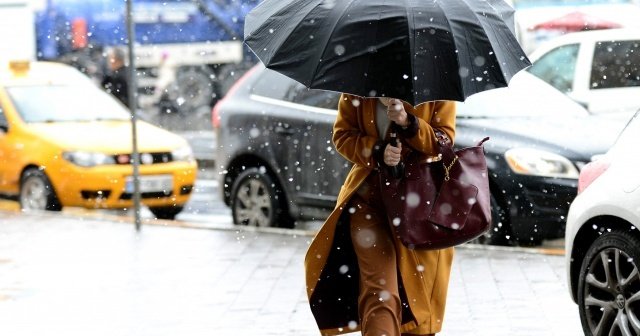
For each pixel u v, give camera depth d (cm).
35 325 1562
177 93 4441
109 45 4356
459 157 1088
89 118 2925
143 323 1564
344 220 1138
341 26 1040
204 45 4391
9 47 4081
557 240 2300
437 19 1035
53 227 2417
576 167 2084
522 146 2120
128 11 2361
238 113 2462
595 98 2859
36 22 4275
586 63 2905
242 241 2205
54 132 2802
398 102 1056
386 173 1083
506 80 1052
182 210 2922
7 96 2941
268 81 2462
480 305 1641
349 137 1111
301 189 2359
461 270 1897
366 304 1087
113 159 2722
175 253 2088
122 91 4384
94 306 1672
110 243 2211
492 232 2123
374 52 1022
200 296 1725
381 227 1112
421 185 1077
